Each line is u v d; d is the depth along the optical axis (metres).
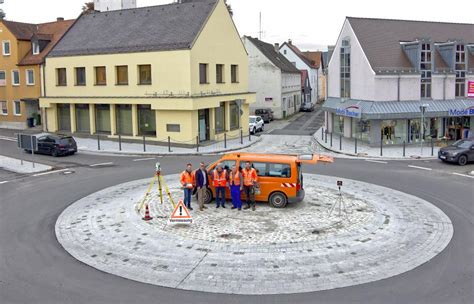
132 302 10.30
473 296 10.43
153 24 37.94
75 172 25.86
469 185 22.06
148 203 18.56
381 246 13.74
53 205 18.80
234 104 40.78
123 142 37.28
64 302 10.29
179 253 13.22
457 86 36.88
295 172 17.53
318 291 10.82
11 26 45.06
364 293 10.69
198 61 35.03
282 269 12.08
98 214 17.23
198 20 36.16
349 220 16.22
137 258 12.91
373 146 34.91
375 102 34.47
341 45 39.19
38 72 43.59
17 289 10.98
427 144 36.09
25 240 14.55
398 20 39.69
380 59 35.47
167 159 30.33
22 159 30.06
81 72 39.28
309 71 82.75
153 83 35.38
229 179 17.55
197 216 16.72
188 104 33.50
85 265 12.46
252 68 59.38
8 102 46.28
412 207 18.09
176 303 10.25
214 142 36.97
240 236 14.54
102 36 39.34
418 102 35.41
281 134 44.00
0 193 21.05
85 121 40.16
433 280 11.34
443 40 39.28
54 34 45.56
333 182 22.70
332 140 38.41
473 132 37.19
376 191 20.77
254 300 10.38
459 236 14.67
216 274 11.80
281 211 17.28
